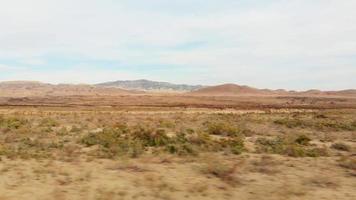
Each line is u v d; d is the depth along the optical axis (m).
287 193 13.41
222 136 32.25
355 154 22.95
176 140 25.67
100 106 114.12
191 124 43.12
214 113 71.38
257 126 41.81
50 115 55.62
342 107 130.62
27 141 24.78
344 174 16.92
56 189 13.20
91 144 24.11
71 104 130.00
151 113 68.12
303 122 45.12
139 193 12.93
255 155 21.61
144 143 24.55
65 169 16.39
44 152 20.69
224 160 19.42
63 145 23.67
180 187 13.88
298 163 19.16
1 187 13.40
